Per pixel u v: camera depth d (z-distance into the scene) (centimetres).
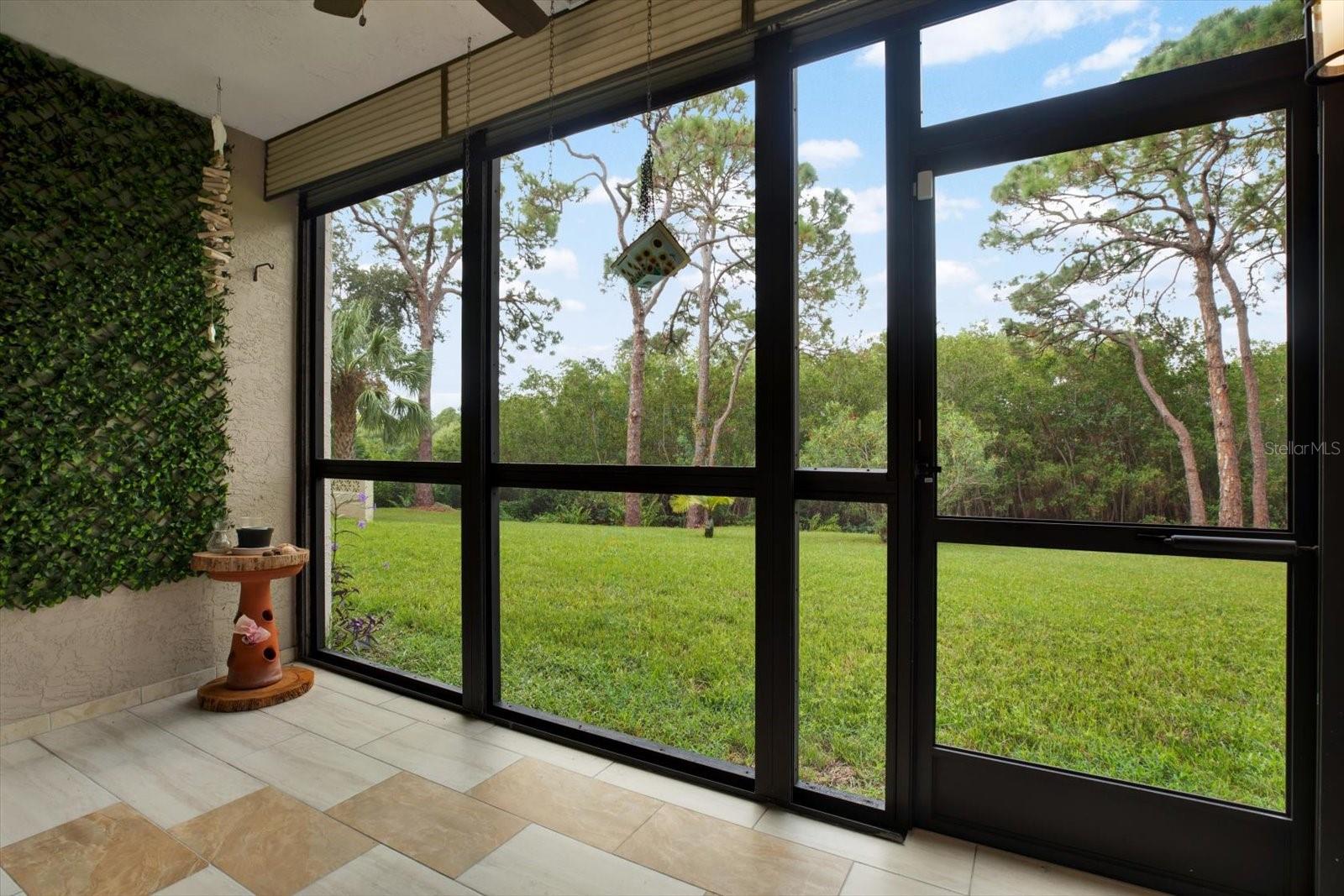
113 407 268
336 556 441
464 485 272
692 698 280
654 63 212
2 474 240
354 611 386
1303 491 146
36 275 247
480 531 267
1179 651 161
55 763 225
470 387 270
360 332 455
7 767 222
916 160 185
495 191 269
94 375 263
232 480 310
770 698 201
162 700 283
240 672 283
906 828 185
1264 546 148
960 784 182
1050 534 171
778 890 160
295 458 336
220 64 259
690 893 159
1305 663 147
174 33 237
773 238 200
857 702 216
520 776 218
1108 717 168
